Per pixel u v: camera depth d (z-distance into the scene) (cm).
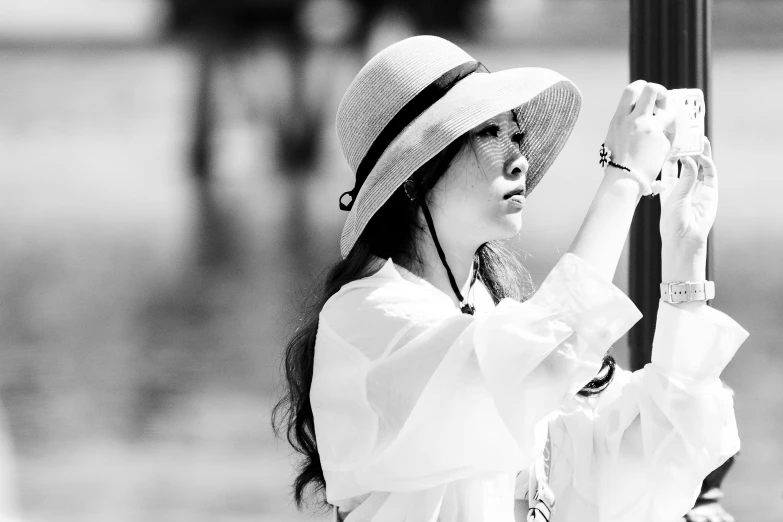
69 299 2259
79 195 4000
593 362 311
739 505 998
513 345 310
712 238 444
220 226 3294
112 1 7544
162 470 1177
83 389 1554
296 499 395
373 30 5172
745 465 1106
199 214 3612
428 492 340
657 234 466
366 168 365
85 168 4606
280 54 5119
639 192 335
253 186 4450
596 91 4603
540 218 2481
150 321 2017
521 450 310
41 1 7575
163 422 1381
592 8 5922
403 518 341
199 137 4950
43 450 1255
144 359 1730
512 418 307
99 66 6650
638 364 470
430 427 322
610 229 330
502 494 349
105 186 4234
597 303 312
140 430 1341
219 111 5053
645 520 362
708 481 505
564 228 2328
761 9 5097
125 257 2762
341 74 5150
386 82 359
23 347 1845
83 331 1959
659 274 466
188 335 1888
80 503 1071
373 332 340
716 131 3922
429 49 361
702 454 353
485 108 342
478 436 322
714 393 353
